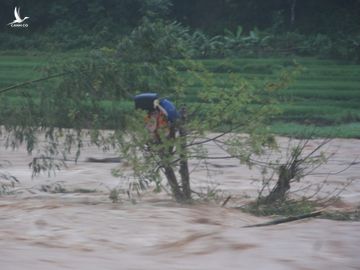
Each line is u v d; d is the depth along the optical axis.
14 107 22.83
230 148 21.53
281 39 74.88
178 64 22.83
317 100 61.12
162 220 17.38
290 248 13.34
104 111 22.23
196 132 21.25
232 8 80.38
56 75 22.50
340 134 45.53
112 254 13.44
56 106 22.52
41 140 30.52
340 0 80.12
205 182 27.38
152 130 20.98
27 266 11.99
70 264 12.31
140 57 22.56
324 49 73.19
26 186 26.25
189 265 12.34
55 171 29.06
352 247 13.39
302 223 16.53
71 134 22.95
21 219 17.28
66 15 79.06
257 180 26.23
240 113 21.34
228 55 71.06
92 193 24.61
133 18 77.12
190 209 19.36
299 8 79.81
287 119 53.91
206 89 21.52
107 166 30.95
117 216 17.86
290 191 24.52
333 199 23.02
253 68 67.00
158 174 21.16
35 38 78.06
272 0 79.56
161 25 22.77
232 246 13.58
